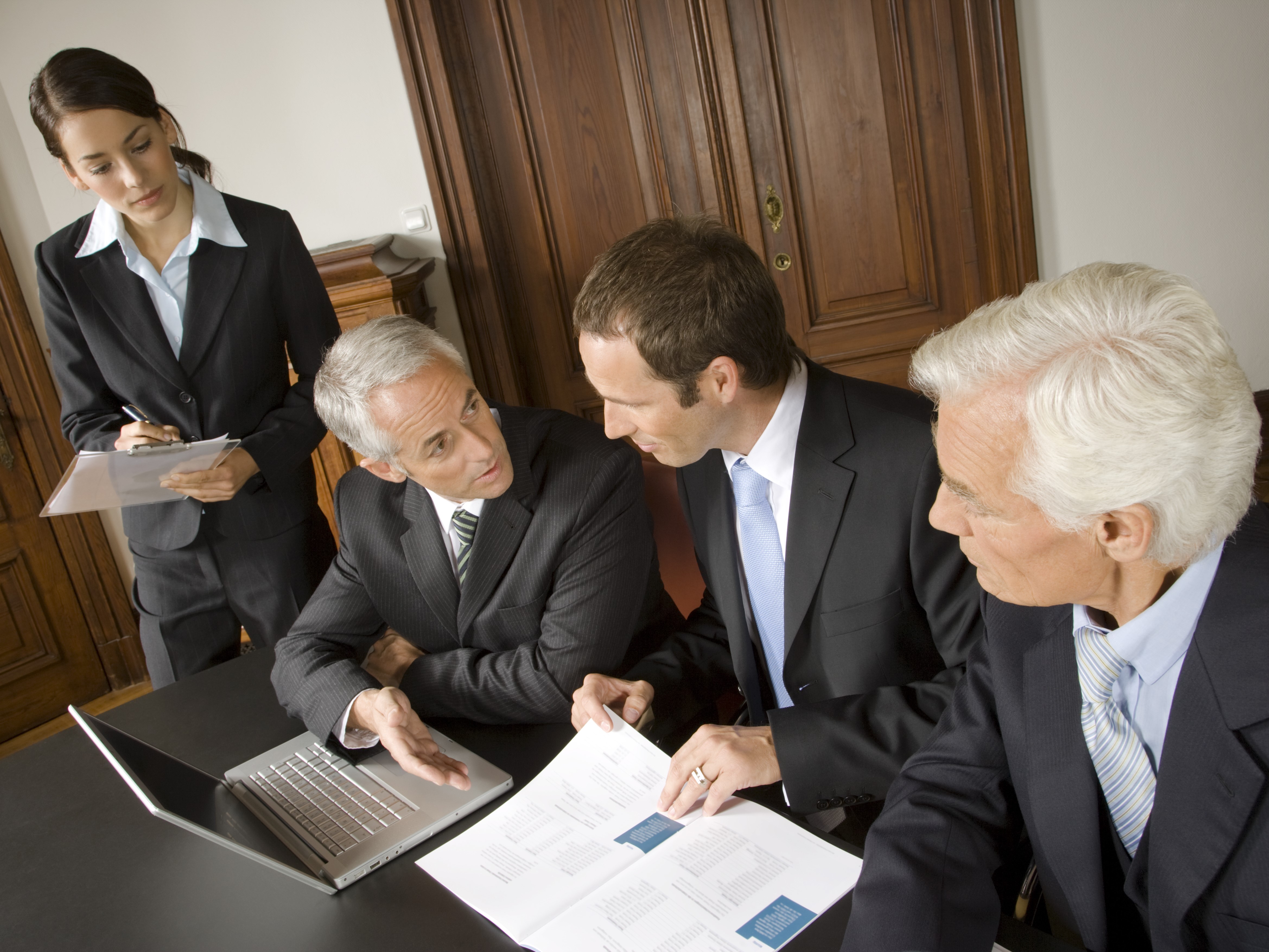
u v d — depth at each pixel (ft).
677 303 3.65
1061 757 2.92
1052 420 2.28
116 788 4.44
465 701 4.58
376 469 4.79
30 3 10.95
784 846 3.34
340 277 10.53
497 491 4.67
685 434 4.05
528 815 3.73
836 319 12.77
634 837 3.50
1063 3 11.34
